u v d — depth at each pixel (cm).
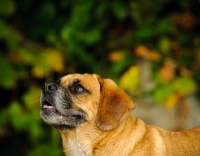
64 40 1155
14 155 1191
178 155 773
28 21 1248
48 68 1155
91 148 785
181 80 1102
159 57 1148
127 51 1173
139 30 1172
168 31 1161
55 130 1153
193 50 1173
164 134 789
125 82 1128
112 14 1215
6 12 1157
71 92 792
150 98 1155
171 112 1143
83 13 1178
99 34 1174
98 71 1195
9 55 1155
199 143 783
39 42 1222
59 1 1238
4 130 1187
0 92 1210
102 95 778
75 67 1196
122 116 754
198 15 1198
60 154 1140
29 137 1174
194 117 1136
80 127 789
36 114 1134
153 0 1184
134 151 758
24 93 1183
